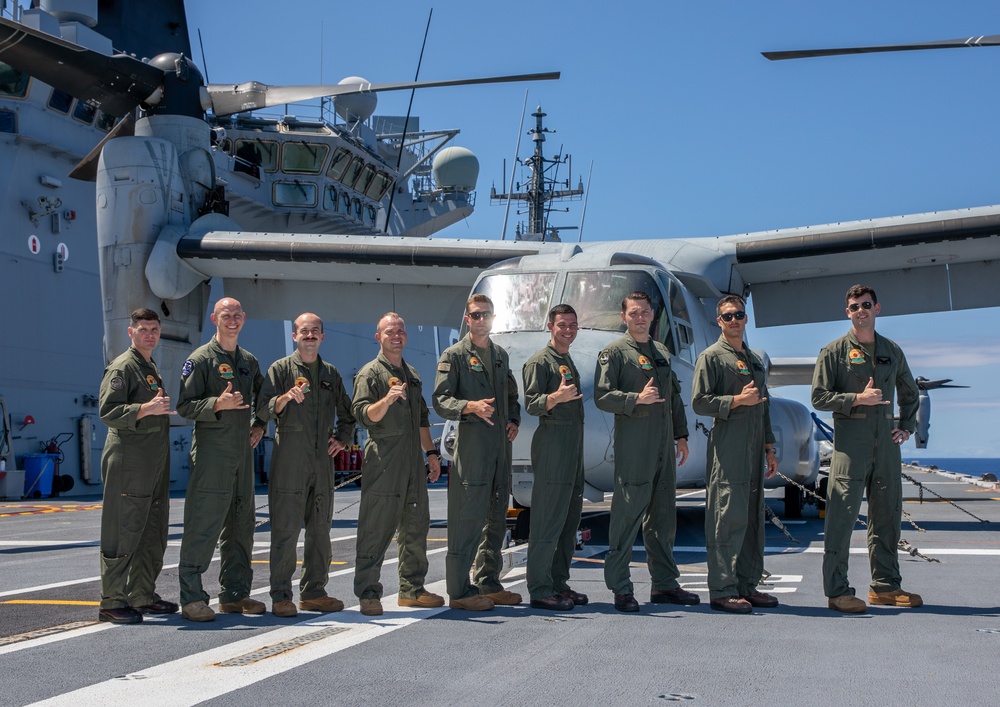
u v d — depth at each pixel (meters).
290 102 16.61
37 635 5.15
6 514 17.45
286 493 5.84
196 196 16.66
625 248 13.74
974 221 13.31
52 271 25.97
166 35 28.12
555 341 6.26
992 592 6.50
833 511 5.90
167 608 5.96
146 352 5.95
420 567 6.10
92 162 16.92
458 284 15.90
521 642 4.81
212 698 3.70
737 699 3.67
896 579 6.01
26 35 15.09
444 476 39.06
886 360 5.92
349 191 31.62
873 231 13.69
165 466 5.93
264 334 33.72
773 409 12.88
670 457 6.21
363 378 5.89
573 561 8.55
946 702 3.62
